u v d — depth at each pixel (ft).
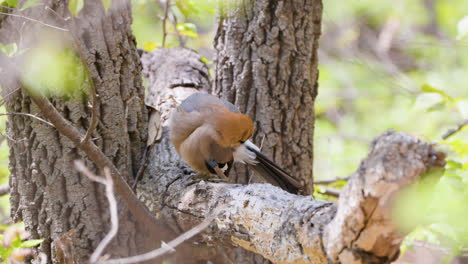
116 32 27.94
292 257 21.13
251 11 33.91
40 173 27.58
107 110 27.94
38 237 28.19
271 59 33.83
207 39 56.03
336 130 71.05
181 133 29.78
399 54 79.00
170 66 41.50
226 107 31.01
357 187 17.56
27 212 28.19
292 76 34.19
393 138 17.28
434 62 75.92
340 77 75.10
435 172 17.06
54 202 27.68
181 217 26.86
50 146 27.20
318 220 20.26
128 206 26.09
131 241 28.22
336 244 18.83
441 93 36.91
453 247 28.84
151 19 47.62
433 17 80.64
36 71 22.44
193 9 39.55
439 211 25.30
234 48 34.37
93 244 27.78
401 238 17.93
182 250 27.81
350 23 77.46
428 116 59.77
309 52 34.58
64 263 25.82
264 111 34.01
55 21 25.36
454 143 30.76
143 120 30.78
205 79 41.09
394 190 16.99
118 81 28.27
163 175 29.48
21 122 27.45
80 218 27.68
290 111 34.22
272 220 22.03
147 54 44.01
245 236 23.62
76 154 27.30
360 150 63.21
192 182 27.81
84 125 27.50
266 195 23.24
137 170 30.01
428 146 17.02
